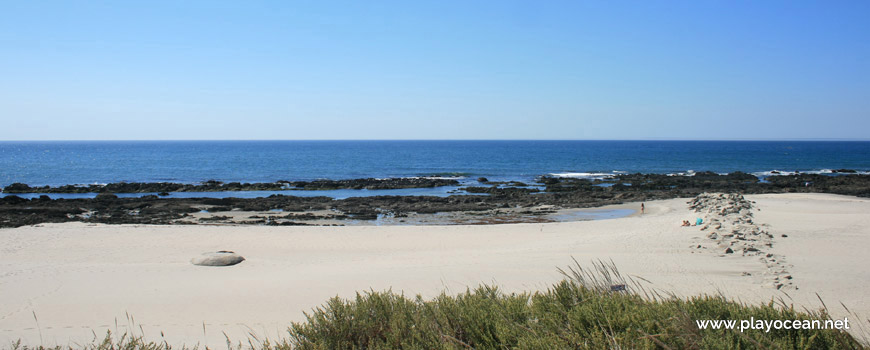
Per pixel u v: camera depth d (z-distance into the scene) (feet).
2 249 58.75
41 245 61.16
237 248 60.90
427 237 67.97
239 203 109.19
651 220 78.74
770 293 33.17
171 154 402.11
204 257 51.34
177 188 144.66
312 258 55.42
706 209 85.71
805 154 372.17
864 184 139.74
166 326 31.30
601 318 14.03
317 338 15.88
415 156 372.99
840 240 53.21
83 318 33.35
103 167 239.30
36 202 106.11
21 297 38.34
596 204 108.78
